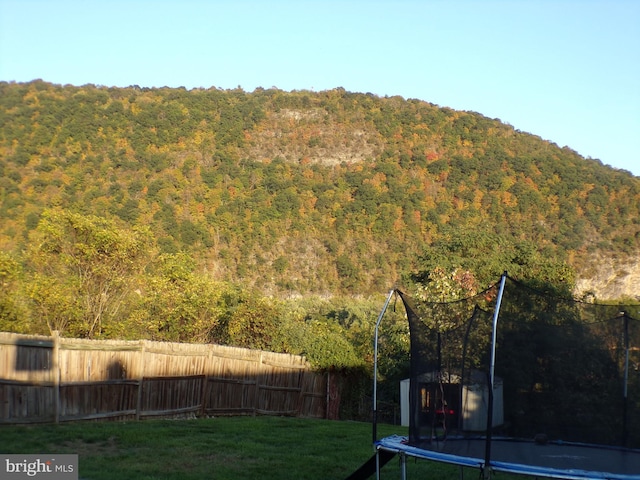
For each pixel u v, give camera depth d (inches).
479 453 311.9
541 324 343.6
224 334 900.6
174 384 638.5
